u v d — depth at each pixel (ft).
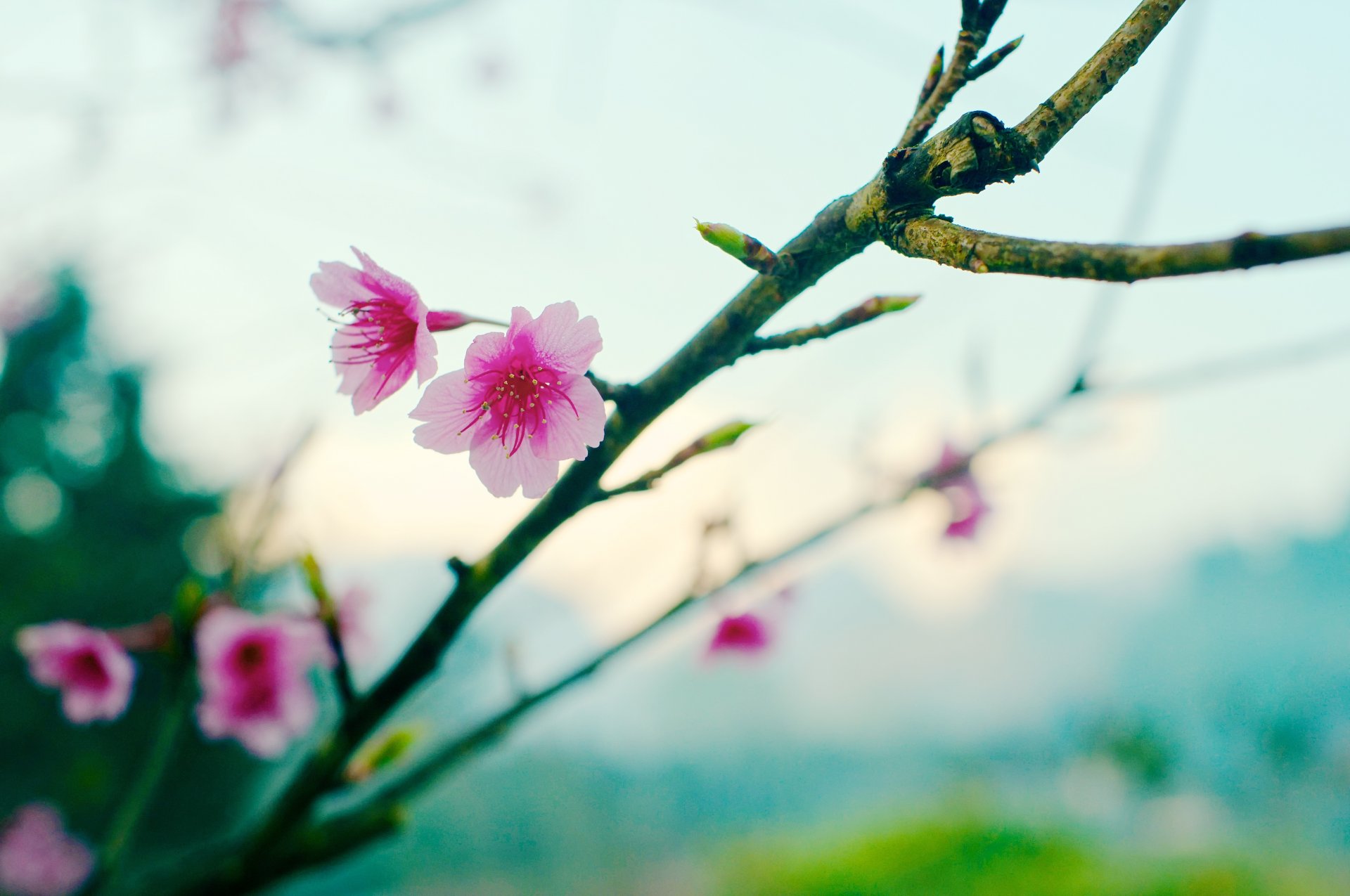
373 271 4.14
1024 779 72.69
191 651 5.59
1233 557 204.74
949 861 46.37
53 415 38.65
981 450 5.37
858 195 2.51
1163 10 2.26
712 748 115.44
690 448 3.08
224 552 5.78
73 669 7.85
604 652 4.72
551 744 69.15
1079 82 2.27
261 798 38.63
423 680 3.43
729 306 2.80
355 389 4.22
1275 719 57.98
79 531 37.09
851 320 2.84
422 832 61.26
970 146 2.23
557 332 3.97
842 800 97.86
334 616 3.60
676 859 63.57
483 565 3.19
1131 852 48.44
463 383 4.00
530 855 60.64
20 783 29.12
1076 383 5.25
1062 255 1.76
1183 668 167.53
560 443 3.80
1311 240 1.39
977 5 2.68
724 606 7.99
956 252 2.06
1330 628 164.76
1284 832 50.72
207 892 3.99
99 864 4.97
